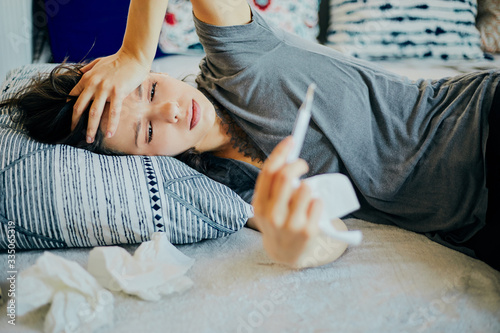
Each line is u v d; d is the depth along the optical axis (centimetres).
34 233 76
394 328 60
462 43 165
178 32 160
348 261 78
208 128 93
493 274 72
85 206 75
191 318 63
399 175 82
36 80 105
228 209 82
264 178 42
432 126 82
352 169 85
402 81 91
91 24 148
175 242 81
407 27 162
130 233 78
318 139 86
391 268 74
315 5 172
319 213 41
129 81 82
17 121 91
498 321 61
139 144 89
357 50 166
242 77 90
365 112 86
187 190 81
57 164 78
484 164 75
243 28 89
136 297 68
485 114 77
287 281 71
